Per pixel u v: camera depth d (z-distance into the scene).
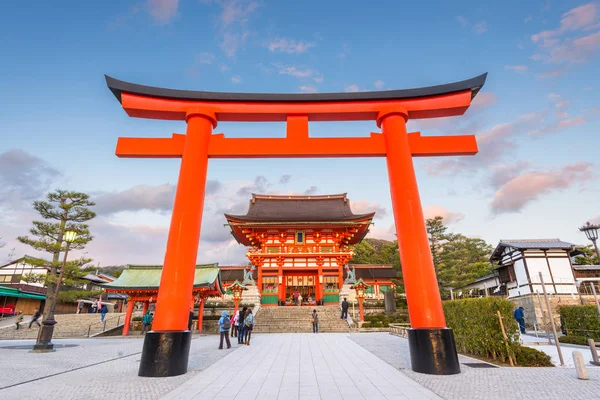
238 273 42.09
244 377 8.39
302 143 10.70
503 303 11.16
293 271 37.22
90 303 48.75
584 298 28.02
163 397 6.51
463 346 13.00
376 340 17.72
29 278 27.28
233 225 37.50
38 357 12.61
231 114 10.98
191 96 10.72
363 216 37.28
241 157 10.76
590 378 7.86
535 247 31.59
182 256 9.15
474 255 59.00
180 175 10.01
